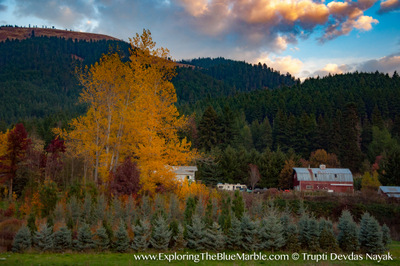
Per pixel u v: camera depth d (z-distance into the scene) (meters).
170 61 27.67
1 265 13.01
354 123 97.00
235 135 84.62
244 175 66.12
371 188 56.03
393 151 62.12
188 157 26.78
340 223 19.55
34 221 16.95
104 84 27.17
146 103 25.58
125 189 23.97
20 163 41.56
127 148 28.72
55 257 14.66
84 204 21.16
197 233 17.09
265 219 18.47
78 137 27.95
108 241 16.44
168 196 25.77
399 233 34.28
